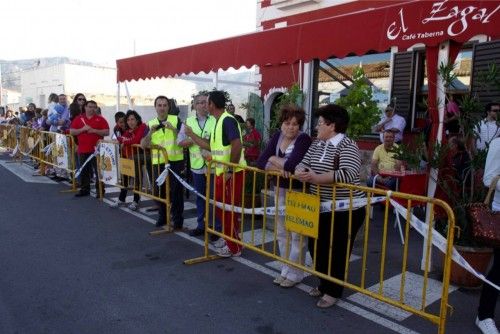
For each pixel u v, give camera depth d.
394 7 4.55
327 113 3.69
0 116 21.12
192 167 5.87
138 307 3.88
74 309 3.82
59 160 9.49
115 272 4.68
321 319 3.71
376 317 3.75
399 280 4.54
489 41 7.02
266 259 5.15
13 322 3.58
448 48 4.32
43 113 11.55
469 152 4.49
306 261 4.89
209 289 4.29
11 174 10.87
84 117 8.27
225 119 4.99
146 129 7.08
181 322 3.63
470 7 3.93
